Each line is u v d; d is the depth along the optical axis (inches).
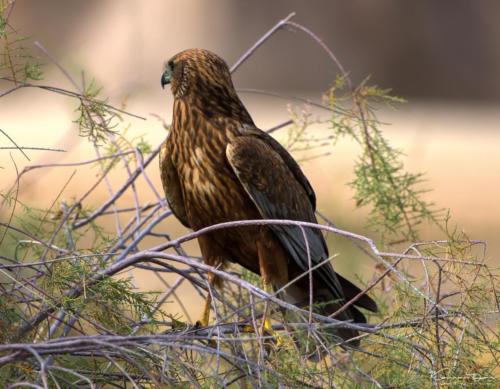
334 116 470.3
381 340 335.3
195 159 401.1
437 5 2324.1
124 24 1734.7
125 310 327.6
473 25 2346.2
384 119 1828.2
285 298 425.1
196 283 338.6
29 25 1850.4
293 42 2217.0
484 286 306.2
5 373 281.0
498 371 319.3
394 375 309.9
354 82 2260.1
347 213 610.9
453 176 1375.5
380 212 463.5
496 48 2340.1
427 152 1550.2
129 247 379.2
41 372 243.1
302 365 285.0
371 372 315.0
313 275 411.5
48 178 846.5
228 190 401.7
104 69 1588.3
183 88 405.7
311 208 426.0
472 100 2353.6
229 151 394.6
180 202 418.6
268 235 405.1
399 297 331.0
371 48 2281.0
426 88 2330.2
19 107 1518.2
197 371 292.2
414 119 1877.5
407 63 2315.5
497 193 1288.1
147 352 282.8
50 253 385.4
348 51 2267.5
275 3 2218.3
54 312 334.6
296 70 2213.3
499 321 309.6
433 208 1198.9
